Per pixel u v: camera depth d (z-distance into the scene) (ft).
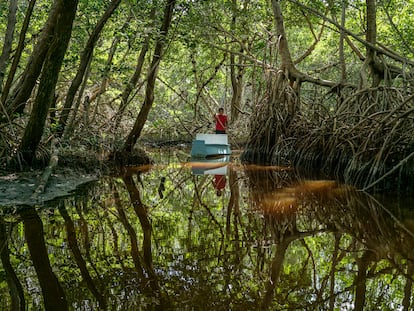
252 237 15.53
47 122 30.83
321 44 67.51
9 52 27.09
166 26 31.68
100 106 51.03
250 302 10.13
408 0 49.80
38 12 37.76
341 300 10.27
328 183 26.84
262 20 48.37
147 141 62.34
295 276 11.73
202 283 11.09
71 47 36.91
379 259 13.17
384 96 28.43
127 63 43.98
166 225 17.06
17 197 19.95
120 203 20.97
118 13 31.99
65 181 24.35
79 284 10.87
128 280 11.23
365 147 25.66
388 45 51.47
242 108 66.03
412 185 22.99
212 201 22.18
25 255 12.93
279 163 37.04
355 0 48.34
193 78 68.64
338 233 15.98
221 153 45.37
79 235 15.12
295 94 38.09
